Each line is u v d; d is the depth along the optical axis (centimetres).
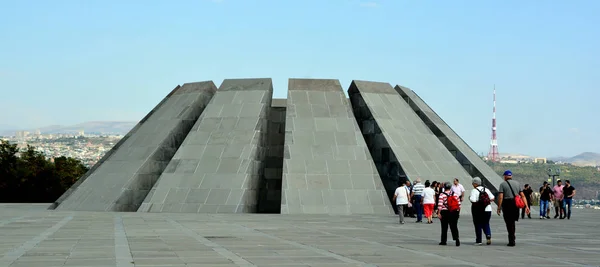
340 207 3959
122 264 1548
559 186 4109
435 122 4925
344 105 4616
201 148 4303
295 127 4381
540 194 4112
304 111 4516
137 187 4216
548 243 2238
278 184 4753
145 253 1772
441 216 2127
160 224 2891
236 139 4328
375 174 4166
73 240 2133
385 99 4784
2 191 7312
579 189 15925
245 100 4616
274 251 1852
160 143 4425
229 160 4194
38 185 7619
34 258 1655
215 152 4262
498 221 3628
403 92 5150
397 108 4753
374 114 4562
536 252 1922
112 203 4100
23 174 7381
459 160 4700
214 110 4578
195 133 4416
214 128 4434
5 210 4275
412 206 3838
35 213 3825
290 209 3900
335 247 1989
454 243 2212
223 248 1916
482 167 4747
